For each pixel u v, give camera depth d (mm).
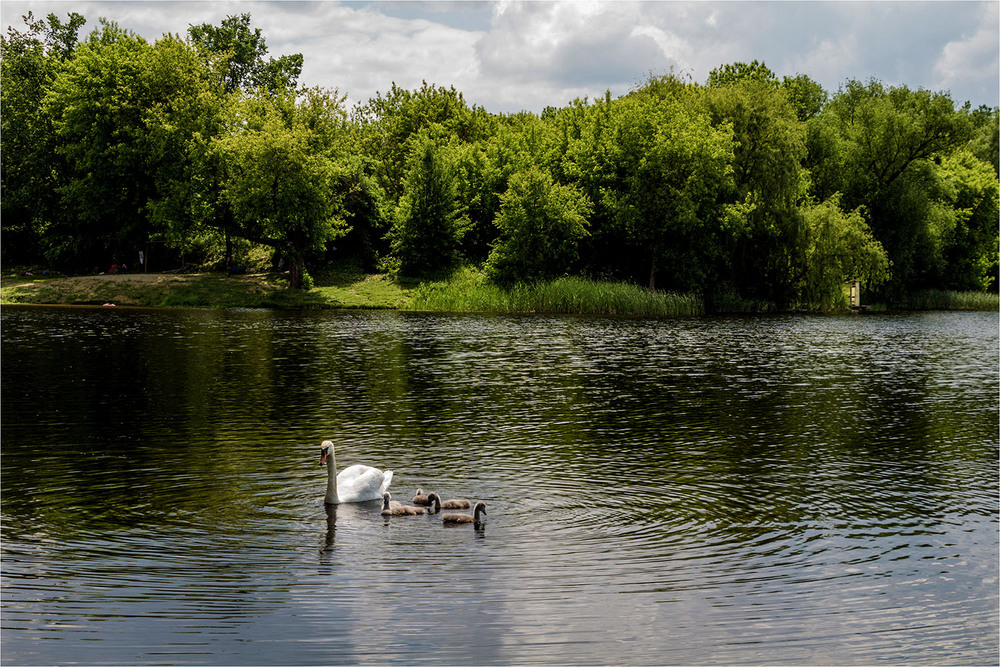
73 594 11617
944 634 10734
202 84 80500
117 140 80688
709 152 75312
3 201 87500
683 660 10000
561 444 21203
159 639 10359
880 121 85000
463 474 18156
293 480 17484
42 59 92188
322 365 35750
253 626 10680
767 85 84500
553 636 10516
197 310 70062
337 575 12344
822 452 20750
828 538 14328
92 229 87312
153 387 29281
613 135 82625
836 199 80250
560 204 80375
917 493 17219
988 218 99750
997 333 55688
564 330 54594
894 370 36406
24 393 27891
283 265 86688
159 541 13773
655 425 23828
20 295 75188
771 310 79688
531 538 14078
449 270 86062
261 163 74062
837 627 10883
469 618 10961
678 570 12719
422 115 110375
